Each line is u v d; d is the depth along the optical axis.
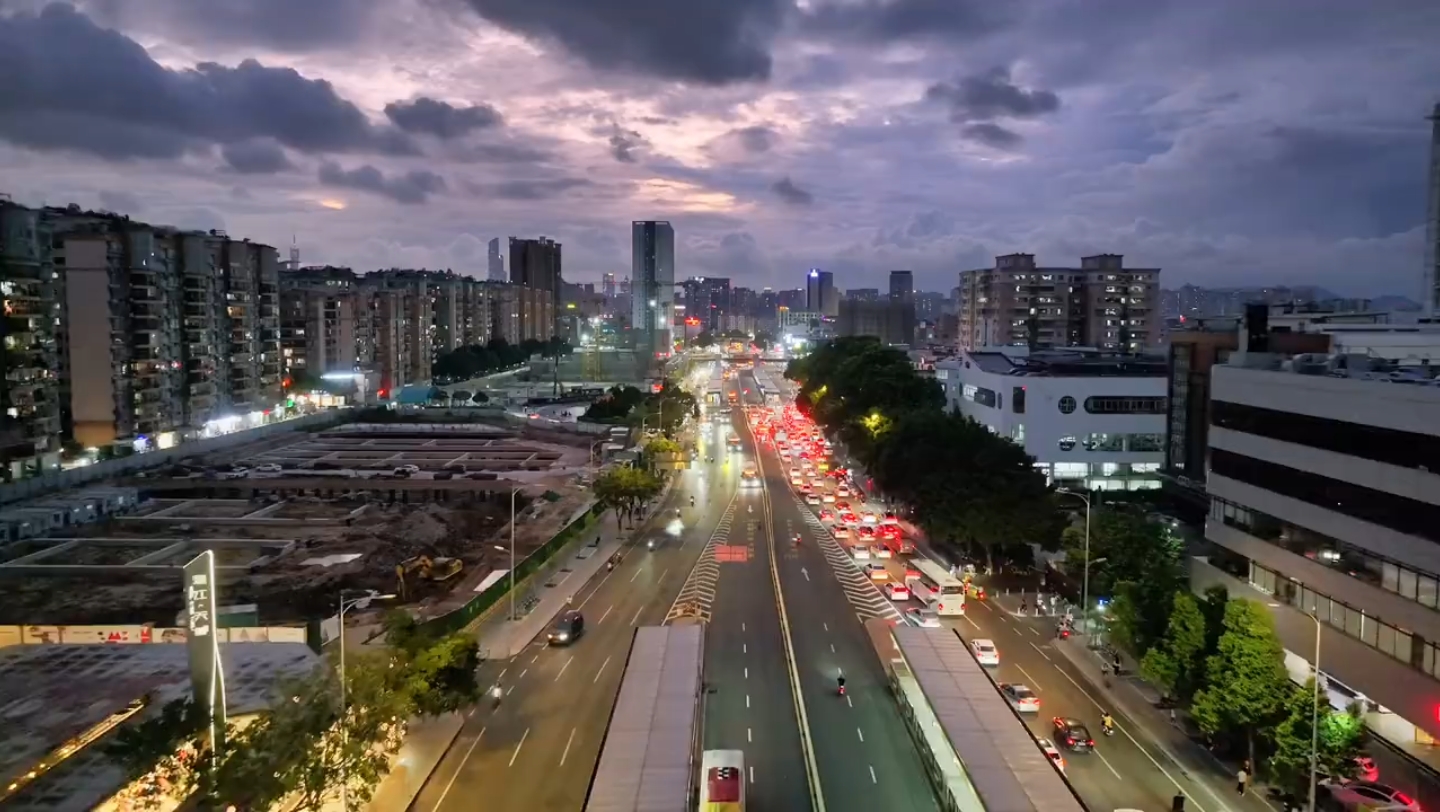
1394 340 93.38
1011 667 74.25
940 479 106.12
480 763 58.19
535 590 96.44
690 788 45.56
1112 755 59.00
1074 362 156.50
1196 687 60.75
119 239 174.25
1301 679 66.38
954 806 47.62
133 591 97.00
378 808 51.50
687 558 111.00
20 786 48.47
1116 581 77.56
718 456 195.25
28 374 151.12
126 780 46.41
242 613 79.56
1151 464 143.25
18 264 150.38
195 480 154.00
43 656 69.00
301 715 47.09
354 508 141.25
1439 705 53.25
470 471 172.88
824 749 59.56
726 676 72.50
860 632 83.50
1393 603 57.53
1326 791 51.34
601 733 62.59
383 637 79.00
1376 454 59.59
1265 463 72.69
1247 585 74.62
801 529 127.69
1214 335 105.69
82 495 139.25
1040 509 98.38
